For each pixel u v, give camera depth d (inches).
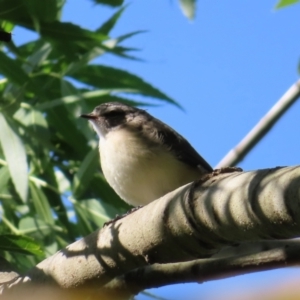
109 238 258.1
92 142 479.8
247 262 251.8
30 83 468.1
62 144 519.5
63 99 484.1
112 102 490.3
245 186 202.5
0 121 448.1
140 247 245.9
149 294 361.1
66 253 274.1
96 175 509.0
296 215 182.4
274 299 105.0
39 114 473.7
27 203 436.8
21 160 439.8
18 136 445.4
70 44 454.9
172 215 230.5
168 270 269.3
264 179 197.2
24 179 436.5
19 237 291.1
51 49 493.7
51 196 506.3
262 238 204.1
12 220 496.7
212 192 215.2
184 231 227.6
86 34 416.5
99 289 280.2
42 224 484.4
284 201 184.7
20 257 461.7
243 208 200.5
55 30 410.6
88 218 489.4
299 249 244.5
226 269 257.1
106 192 506.9
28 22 399.2
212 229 217.5
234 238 215.2
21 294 279.9
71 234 494.6
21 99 455.8
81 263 266.8
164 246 238.2
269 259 248.8
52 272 275.4
